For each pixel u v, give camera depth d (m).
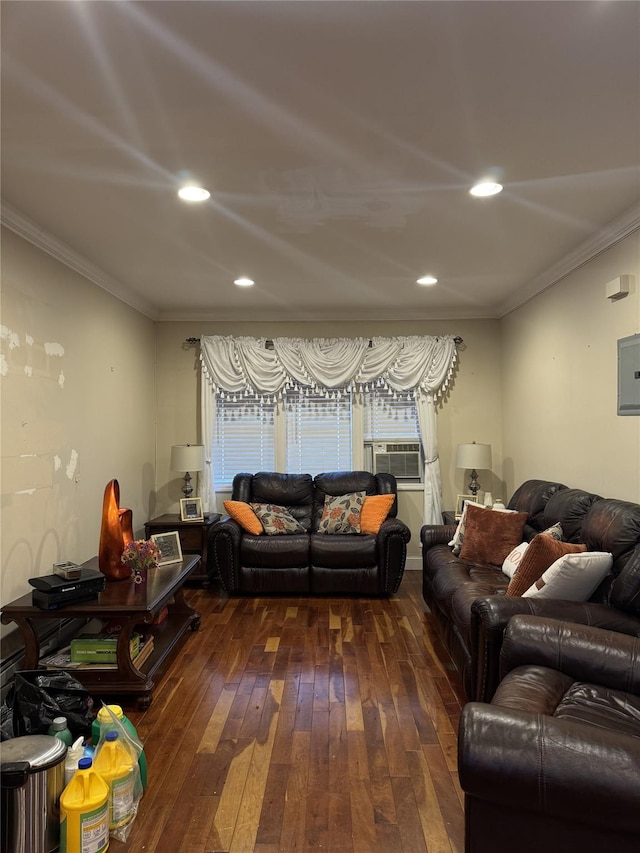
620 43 1.72
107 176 2.60
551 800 1.38
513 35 1.67
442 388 5.73
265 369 5.63
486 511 3.99
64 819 1.83
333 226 3.27
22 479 3.12
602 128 2.23
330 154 2.41
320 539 4.78
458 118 2.14
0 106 2.02
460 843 1.89
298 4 1.53
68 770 2.01
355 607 4.50
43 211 3.01
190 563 3.80
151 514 5.55
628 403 3.17
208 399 5.64
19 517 3.08
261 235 3.42
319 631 3.94
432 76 1.87
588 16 1.59
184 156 2.42
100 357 4.28
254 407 5.77
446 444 5.74
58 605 2.81
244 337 5.66
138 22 1.59
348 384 5.70
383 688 3.04
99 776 1.91
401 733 2.58
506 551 3.78
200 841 1.91
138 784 2.07
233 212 3.05
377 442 5.77
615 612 2.42
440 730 2.61
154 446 5.67
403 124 2.18
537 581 2.67
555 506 3.55
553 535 3.20
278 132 2.22
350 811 2.05
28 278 3.22
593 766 1.37
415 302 5.29
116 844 1.90
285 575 4.73
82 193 2.79
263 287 4.68
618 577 2.45
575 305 3.89
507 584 3.24
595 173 2.62
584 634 2.17
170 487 5.71
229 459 5.76
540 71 1.85
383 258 3.90
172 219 3.15
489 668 2.42
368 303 5.31
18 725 2.21
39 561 3.29
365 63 1.80
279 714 2.77
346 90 1.95
